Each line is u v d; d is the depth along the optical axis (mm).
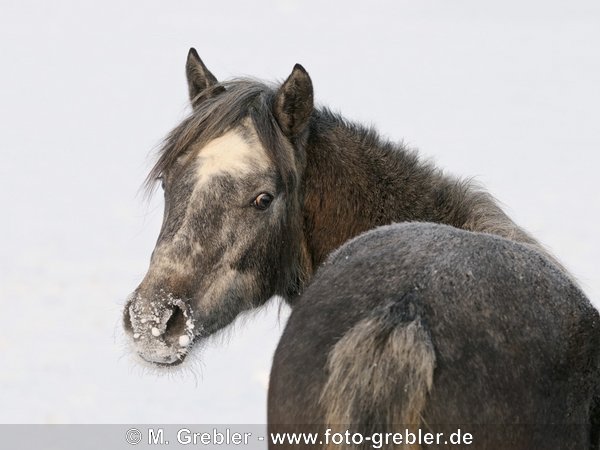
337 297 7113
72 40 159500
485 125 79938
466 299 6836
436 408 6484
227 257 9641
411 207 10344
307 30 184750
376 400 6340
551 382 6922
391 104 91812
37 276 34781
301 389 6867
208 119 9812
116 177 60281
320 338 6938
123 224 46125
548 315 7070
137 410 20594
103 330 27938
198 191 9570
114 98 102938
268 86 10453
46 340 26609
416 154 10695
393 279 6992
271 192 9742
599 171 60281
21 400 21297
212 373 23531
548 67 124438
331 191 10383
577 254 36344
